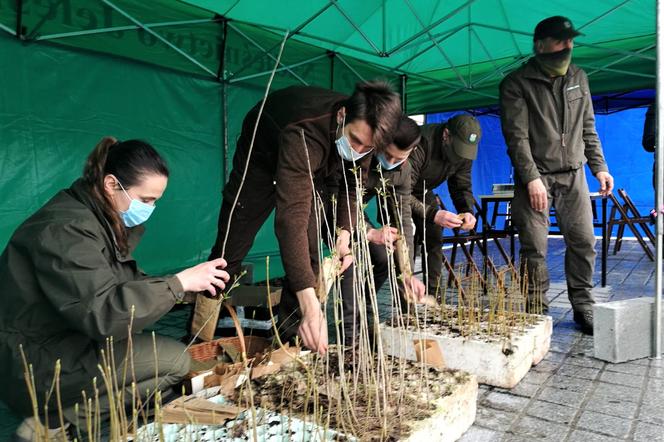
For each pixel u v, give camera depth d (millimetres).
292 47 4840
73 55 3449
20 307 1477
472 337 2123
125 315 1384
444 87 6082
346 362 1755
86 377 1538
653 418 1732
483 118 8352
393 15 4562
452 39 5188
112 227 1562
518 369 2051
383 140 1523
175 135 4133
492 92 5785
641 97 7469
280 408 1396
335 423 1325
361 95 1534
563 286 4215
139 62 3826
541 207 2762
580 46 4945
